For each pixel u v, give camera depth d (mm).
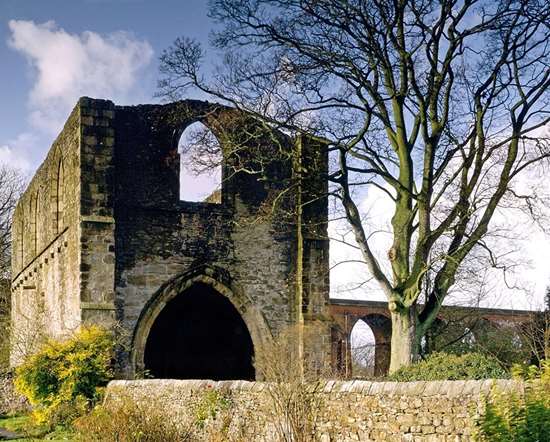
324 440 12156
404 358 20047
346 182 21234
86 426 16812
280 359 17438
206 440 15023
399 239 20875
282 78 21391
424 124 19953
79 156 24031
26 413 25047
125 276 24484
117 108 25266
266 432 13406
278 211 25562
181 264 25188
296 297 26266
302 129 21391
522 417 8141
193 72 22469
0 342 36500
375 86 21016
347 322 41156
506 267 20609
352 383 12039
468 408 9734
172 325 31469
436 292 20750
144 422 15547
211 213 25750
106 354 22438
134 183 25047
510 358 30641
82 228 23641
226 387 14898
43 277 30656
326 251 26516
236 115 25219
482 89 20547
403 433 10812
